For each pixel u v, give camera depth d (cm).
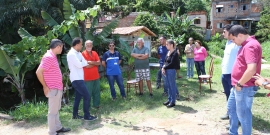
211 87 758
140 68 645
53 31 611
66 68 667
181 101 602
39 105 578
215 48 2473
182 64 1497
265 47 2317
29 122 491
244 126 322
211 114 496
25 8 1013
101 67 1088
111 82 620
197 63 848
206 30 3172
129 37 1359
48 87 383
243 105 315
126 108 562
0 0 1009
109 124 462
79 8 910
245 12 3228
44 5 906
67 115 522
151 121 472
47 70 378
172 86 548
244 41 310
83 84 468
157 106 570
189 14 3291
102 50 1067
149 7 3088
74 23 649
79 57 465
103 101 625
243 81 296
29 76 1109
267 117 460
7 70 637
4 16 993
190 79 915
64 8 738
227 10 3297
